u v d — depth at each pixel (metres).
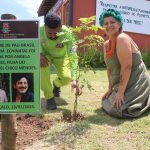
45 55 3.07
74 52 2.83
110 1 6.62
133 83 2.73
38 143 2.29
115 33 2.67
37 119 2.67
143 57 6.38
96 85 3.92
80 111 2.85
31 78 1.62
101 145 2.23
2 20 1.59
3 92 1.63
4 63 1.61
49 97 2.90
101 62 5.82
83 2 6.53
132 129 2.46
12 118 1.79
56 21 2.84
